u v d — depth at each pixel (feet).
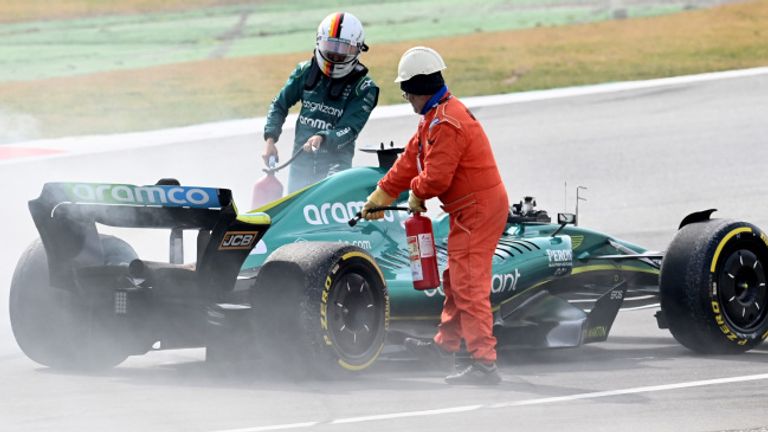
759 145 209.56
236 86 321.11
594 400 74.64
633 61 324.60
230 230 80.43
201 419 68.64
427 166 80.59
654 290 105.91
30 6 465.88
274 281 80.07
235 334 83.05
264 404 73.15
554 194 184.96
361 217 84.58
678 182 187.42
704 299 92.89
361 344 82.64
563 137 226.99
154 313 84.07
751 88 267.39
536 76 310.65
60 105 299.58
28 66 359.46
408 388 79.20
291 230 88.48
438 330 90.68
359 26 105.70
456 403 73.67
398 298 89.56
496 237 82.17
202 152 227.20
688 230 95.09
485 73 317.83
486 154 81.61
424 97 81.30
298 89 108.58
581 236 106.42
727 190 180.24
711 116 238.07
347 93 106.63
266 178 99.71
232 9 453.17
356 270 82.48
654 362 91.56
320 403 73.41
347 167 106.22
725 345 94.12
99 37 408.46
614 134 226.99
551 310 95.50
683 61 319.88
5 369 89.20
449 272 82.53
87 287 84.99
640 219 166.61
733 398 74.84
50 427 67.21
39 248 88.89
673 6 409.28
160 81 330.95
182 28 420.36
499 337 92.99
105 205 82.43
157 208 82.33
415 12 427.74
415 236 82.64
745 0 411.13
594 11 409.90
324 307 79.61
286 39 392.27
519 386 80.23
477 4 438.81
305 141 107.55
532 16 408.26
